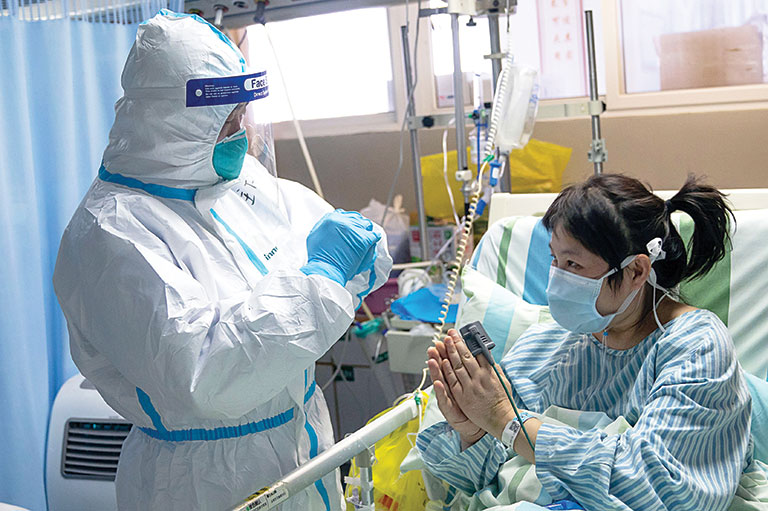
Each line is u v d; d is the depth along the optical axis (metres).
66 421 2.07
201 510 1.34
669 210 1.32
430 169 2.93
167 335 1.20
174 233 1.30
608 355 1.38
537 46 2.94
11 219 1.93
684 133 2.71
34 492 2.01
